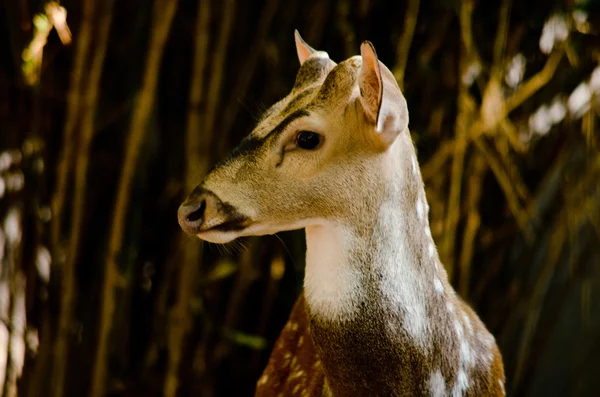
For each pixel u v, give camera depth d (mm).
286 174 4543
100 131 5199
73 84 5066
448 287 4672
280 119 4566
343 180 4543
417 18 5199
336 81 4547
